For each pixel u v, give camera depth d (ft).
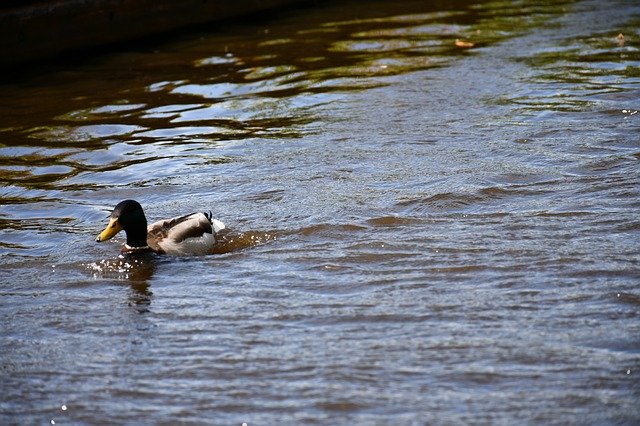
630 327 32.63
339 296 36.47
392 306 35.24
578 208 44.21
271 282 38.22
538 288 36.17
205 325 34.68
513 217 43.57
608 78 67.41
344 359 31.37
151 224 44.14
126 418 28.76
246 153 55.16
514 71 70.79
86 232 44.88
